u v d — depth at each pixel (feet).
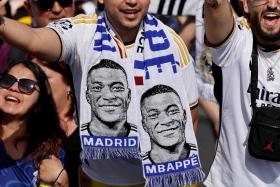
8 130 18.17
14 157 18.26
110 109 17.26
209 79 24.61
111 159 18.17
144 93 17.52
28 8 24.06
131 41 17.52
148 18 17.72
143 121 17.56
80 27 17.24
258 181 18.21
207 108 24.80
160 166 17.66
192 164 17.78
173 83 17.62
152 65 17.57
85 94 17.26
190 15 25.57
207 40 18.16
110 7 17.12
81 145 17.46
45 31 16.62
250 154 18.01
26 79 18.03
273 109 17.90
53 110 18.39
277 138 17.80
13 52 22.85
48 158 18.42
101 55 17.24
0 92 18.10
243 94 18.10
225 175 18.48
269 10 17.71
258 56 18.04
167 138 17.61
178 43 17.88
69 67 17.51
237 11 20.68
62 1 22.34
